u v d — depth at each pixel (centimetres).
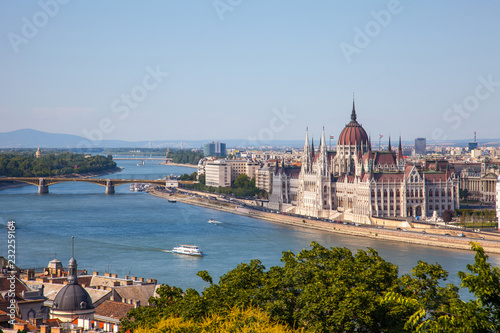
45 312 16538
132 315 15000
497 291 8788
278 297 13912
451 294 12912
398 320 12644
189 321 11838
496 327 8588
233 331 10719
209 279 15850
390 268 15100
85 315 16675
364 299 12531
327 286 13788
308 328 12650
